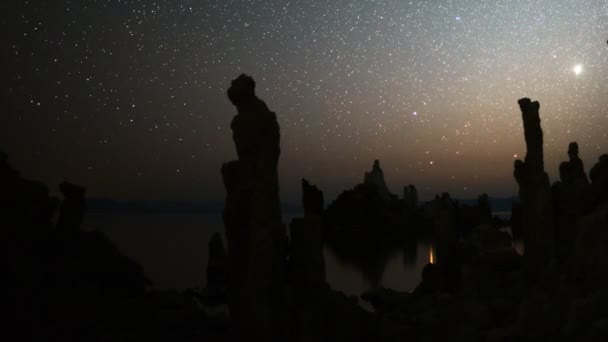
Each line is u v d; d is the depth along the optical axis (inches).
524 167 517.7
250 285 386.3
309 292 427.5
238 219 399.2
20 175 579.5
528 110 514.3
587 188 523.5
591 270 394.9
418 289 698.8
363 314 474.9
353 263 1162.6
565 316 379.9
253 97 412.2
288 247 450.9
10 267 469.1
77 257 574.6
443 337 455.5
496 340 399.2
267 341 381.7
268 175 401.7
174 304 578.2
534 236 501.0
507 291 526.3
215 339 473.1
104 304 513.0
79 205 643.5
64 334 431.2
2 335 402.9
